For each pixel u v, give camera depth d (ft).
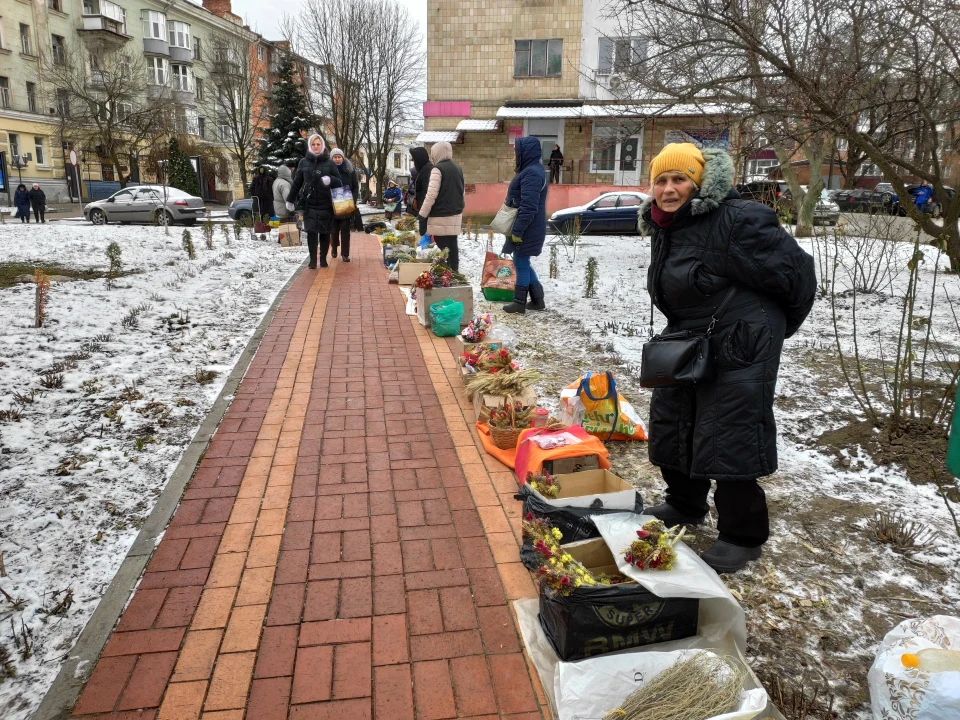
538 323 24.56
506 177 87.51
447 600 9.00
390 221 69.05
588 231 57.98
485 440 13.78
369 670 7.78
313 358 19.45
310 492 11.83
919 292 28.14
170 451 13.21
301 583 9.31
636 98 32.99
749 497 9.27
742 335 8.80
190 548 10.07
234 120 127.65
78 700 7.30
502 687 7.55
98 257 35.94
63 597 8.93
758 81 22.98
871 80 19.60
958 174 24.29
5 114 111.45
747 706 6.37
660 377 9.09
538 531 8.87
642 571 7.73
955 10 17.79
